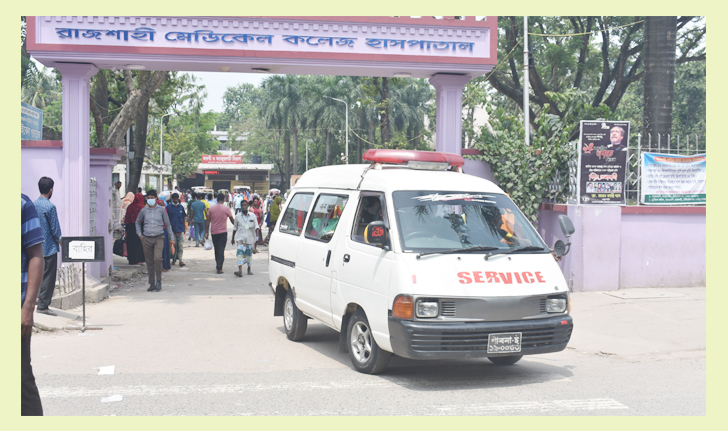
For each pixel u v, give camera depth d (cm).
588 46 2792
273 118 6619
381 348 632
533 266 634
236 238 1470
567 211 1214
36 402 418
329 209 774
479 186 712
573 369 695
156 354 738
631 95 4631
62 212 1170
